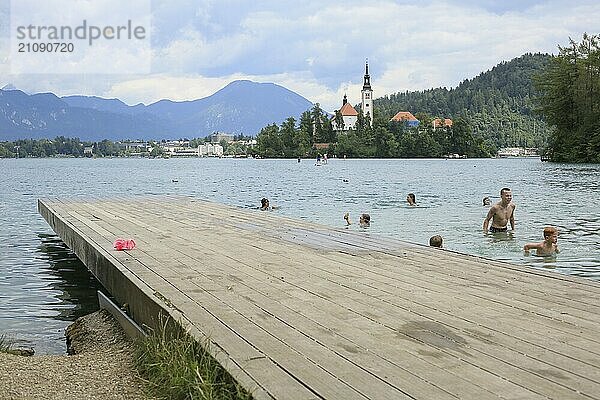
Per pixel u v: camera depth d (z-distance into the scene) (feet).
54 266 38.34
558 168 167.02
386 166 232.94
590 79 193.06
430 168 205.77
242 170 216.54
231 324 15.42
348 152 376.89
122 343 19.10
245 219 41.47
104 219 42.06
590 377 11.59
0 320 26.25
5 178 171.53
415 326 15.11
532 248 40.14
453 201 77.10
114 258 25.55
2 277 35.12
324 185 115.34
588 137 193.36
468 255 26.09
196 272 22.39
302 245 29.22
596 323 15.21
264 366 12.42
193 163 361.51
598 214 59.67
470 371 11.97
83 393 13.75
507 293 18.62
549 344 13.57
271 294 18.76
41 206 56.54
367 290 19.24
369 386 11.30
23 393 13.70
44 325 25.53
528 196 79.25
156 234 33.68
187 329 14.90
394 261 24.61
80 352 19.40
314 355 13.05
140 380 14.47
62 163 370.32
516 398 10.64
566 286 19.57
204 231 34.94
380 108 611.06
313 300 17.95
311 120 402.52
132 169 253.65
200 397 12.03
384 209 68.13
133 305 20.40
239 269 22.99
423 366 12.28
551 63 205.57
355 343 13.83
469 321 15.51
